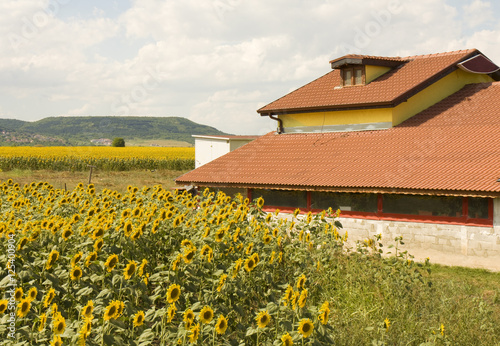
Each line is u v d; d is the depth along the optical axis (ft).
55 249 20.76
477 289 36.04
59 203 35.01
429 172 46.75
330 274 29.48
